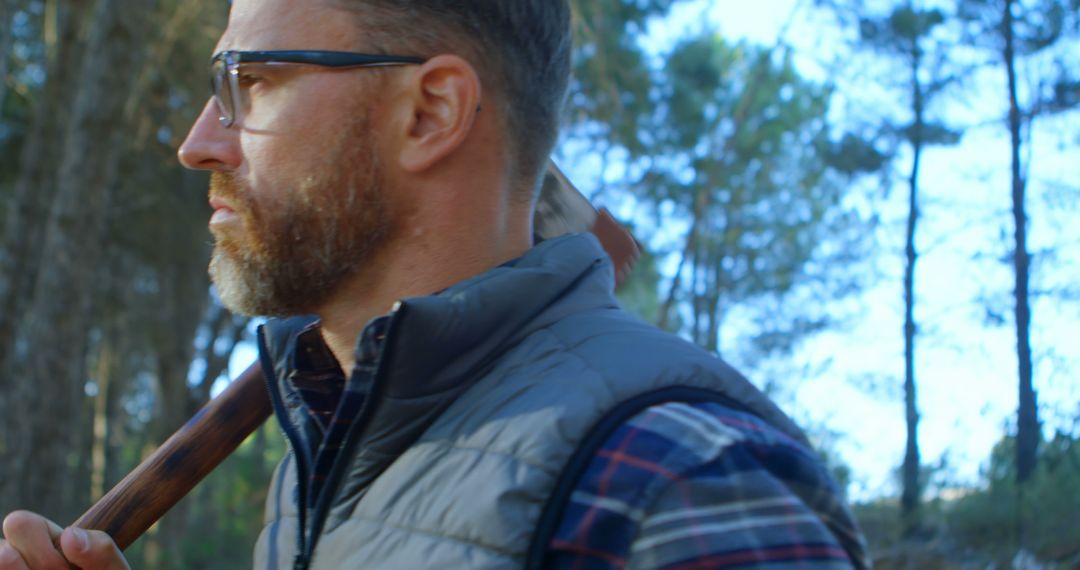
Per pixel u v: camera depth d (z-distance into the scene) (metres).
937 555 9.19
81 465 22.47
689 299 23.33
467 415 0.94
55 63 12.15
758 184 21.16
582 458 0.85
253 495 29.94
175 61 11.19
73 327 9.61
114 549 1.11
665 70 17.78
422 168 1.07
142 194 14.69
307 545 1.00
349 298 1.10
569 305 1.02
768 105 18.70
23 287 11.45
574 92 8.00
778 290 22.36
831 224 21.56
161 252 16.09
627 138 9.52
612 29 10.16
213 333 21.83
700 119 18.20
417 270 1.08
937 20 15.62
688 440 0.84
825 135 19.45
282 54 1.07
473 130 1.09
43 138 12.05
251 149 1.08
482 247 1.09
